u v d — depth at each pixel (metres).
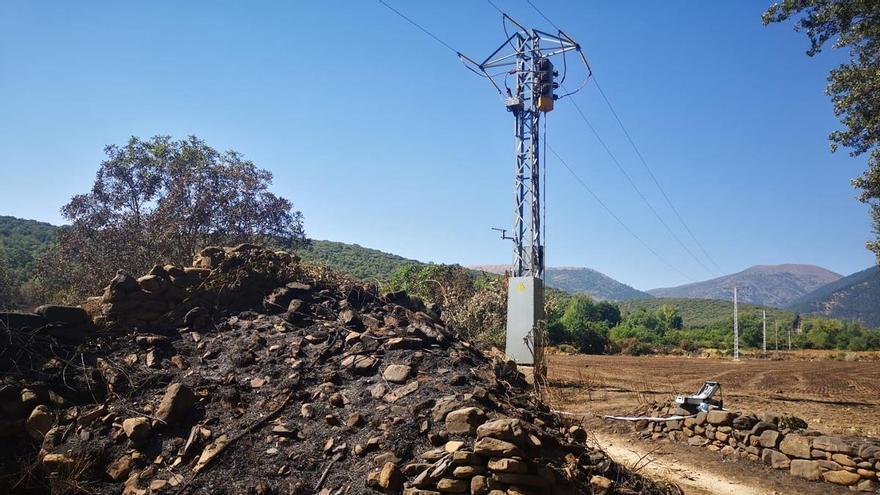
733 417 11.68
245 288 9.57
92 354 7.50
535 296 18.42
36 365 6.99
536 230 19.53
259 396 7.28
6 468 5.86
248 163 25.61
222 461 6.19
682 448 12.04
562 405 14.95
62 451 6.16
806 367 38.28
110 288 8.34
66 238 23.55
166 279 8.95
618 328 76.50
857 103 15.59
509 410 7.17
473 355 9.26
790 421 11.38
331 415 6.89
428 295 28.89
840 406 17.88
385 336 8.79
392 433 6.50
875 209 18.47
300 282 10.16
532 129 19.94
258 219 24.52
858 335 81.06
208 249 9.94
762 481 9.99
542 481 5.79
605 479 6.41
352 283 10.70
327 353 8.34
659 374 28.83
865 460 9.49
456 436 6.38
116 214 23.80
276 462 6.21
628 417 13.85
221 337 8.52
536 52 20.16
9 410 6.33
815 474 9.95
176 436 6.54
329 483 5.96
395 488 5.79
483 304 23.31
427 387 7.38
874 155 16.23
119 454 6.27
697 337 79.19
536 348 17.69
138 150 24.94
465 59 20.44
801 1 15.66
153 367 7.60
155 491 5.81
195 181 23.50
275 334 8.70
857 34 15.18
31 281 25.11
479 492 5.67
